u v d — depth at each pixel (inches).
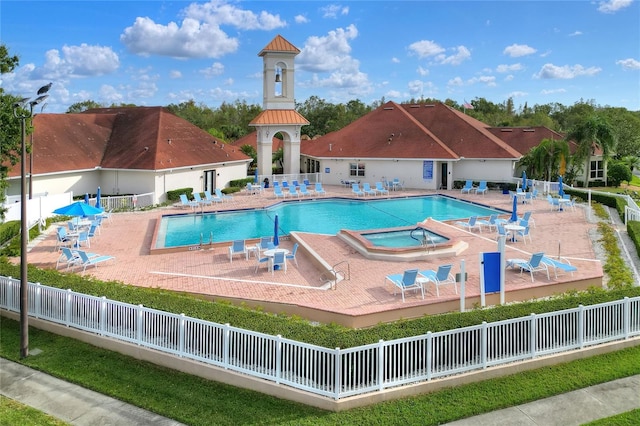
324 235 1099.9
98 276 815.7
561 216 1301.7
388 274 810.8
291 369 463.2
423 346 473.1
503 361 504.1
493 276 665.0
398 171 1918.1
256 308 637.3
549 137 2185.0
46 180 1450.5
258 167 1999.3
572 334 536.7
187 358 517.0
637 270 836.0
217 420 431.8
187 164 1660.9
